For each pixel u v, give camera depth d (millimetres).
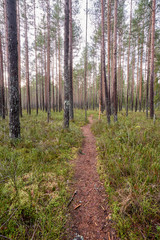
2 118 11602
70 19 11969
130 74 31422
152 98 11703
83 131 9438
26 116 15547
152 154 3572
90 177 3604
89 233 2025
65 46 7703
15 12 5199
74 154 5094
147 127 6844
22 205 2260
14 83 5414
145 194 2305
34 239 1781
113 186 2977
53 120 12844
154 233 1810
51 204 2455
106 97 9438
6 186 2744
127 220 2070
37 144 5324
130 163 3336
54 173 3541
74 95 42875
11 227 1896
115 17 8969
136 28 15961
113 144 5105
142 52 19547
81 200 2752
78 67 34719
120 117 13422
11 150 4629
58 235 1928
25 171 3432
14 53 5316
